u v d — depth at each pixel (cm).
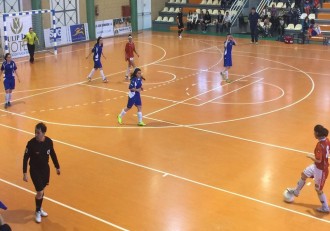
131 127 1421
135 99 1415
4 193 1001
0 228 617
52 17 2734
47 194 995
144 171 1109
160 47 2891
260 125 1436
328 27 3120
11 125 1442
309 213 913
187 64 2362
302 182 936
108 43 3111
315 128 894
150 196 985
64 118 1507
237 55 2602
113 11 3516
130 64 2044
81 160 1173
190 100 1714
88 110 1594
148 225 870
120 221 884
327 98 1733
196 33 3500
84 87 1916
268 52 2689
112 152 1224
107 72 2198
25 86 1933
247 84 1948
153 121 1477
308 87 1894
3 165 1146
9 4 2761
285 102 1681
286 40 2991
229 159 1179
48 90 1866
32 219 894
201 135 1350
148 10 3819
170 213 914
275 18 3231
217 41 3116
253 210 926
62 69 2283
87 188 1023
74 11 3216
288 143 1289
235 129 1400
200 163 1155
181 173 1098
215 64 2359
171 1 3969
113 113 1559
